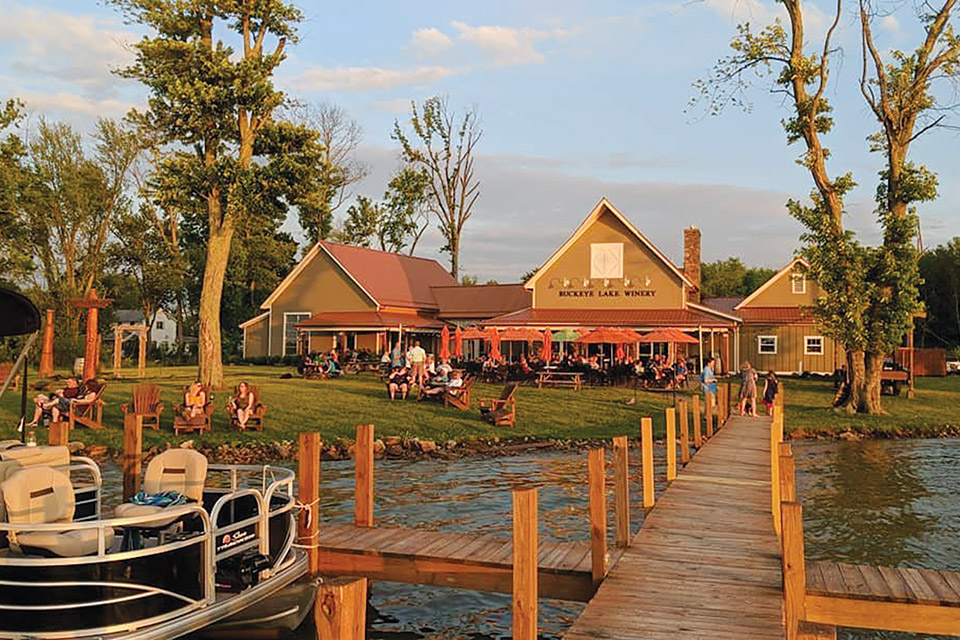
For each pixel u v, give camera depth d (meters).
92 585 7.80
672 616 8.53
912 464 23.89
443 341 41.03
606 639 7.87
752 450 21.98
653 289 47.53
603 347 48.78
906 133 33.44
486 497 18.11
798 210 33.91
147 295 74.25
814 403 37.06
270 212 35.19
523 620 7.36
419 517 16.16
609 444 26.22
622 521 11.61
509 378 40.47
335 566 11.25
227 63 32.62
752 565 10.48
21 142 52.88
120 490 17.98
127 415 12.16
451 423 27.52
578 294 48.53
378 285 54.56
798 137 34.56
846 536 15.39
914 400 38.78
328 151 69.69
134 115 35.03
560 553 11.14
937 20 32.75
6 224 55.00
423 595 11.60
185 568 8.46
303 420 26.56
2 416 26.27
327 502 17.11
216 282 34.94
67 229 62.44
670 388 38.31
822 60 33.62
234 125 34.31
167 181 33.62
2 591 7.82
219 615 8.59
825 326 34.00
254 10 33.53
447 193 71.88
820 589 9.45
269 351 56.44
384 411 28.84
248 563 9.16
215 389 34.28
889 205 33.69
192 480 9.15
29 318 10.23
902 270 32.84
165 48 32.38
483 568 10.62
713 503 14.63
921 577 10.01
